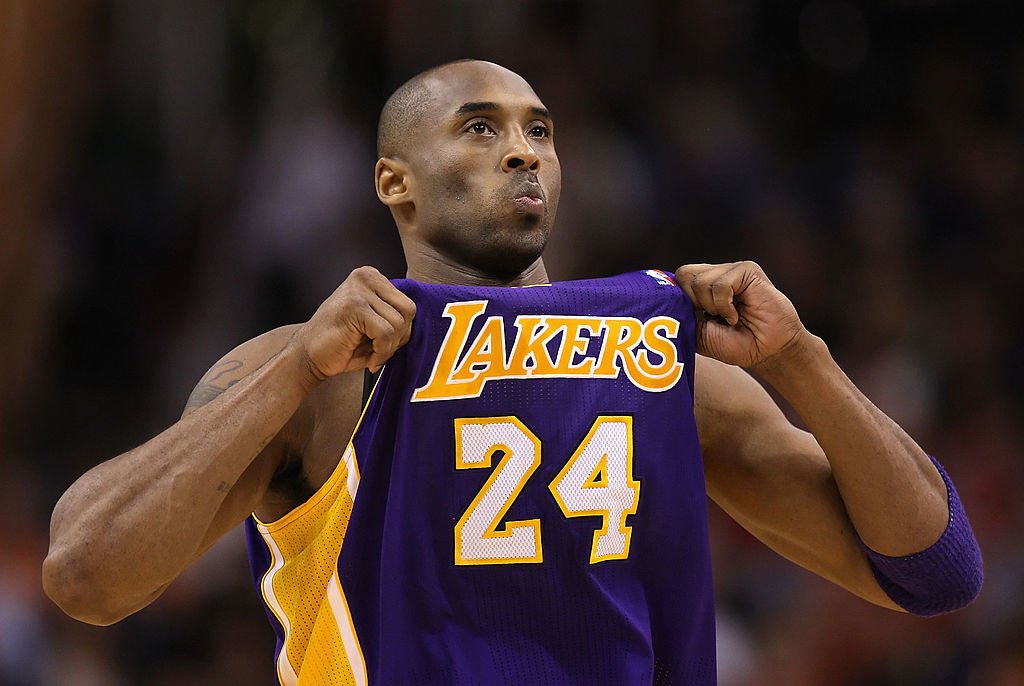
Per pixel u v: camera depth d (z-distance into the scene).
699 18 40.12
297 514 9.96
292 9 39.25
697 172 37.00
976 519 29.84
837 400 10.16
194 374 34.22
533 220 10.39
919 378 33.31
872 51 42.12
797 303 35.44
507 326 9.78
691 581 9.95
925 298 35.84
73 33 30.27
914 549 10.40
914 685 25.45
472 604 9.49
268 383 9.48
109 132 37.06
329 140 36.59
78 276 34.94
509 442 9.64
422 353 9.63
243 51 39.44
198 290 35.88
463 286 9.88
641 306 10.13
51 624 25.42
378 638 9.50
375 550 9.65
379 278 9.58
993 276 36.56
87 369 34.62
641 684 9.50
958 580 10.54
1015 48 41.28
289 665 10.10
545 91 37.09
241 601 26.27
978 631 25.59
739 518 11.53
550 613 9.55
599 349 9.91
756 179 37.59
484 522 9.55
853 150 39.31
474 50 37.94
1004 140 39.81
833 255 36.66
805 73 41.22
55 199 33.16
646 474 9.88
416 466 9.55
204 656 25.86
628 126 37.53
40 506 30.20
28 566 26.61
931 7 42.16
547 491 9.61
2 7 28.69
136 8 38.03
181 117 38.19
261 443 9.46
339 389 10.38
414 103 10.77
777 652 26.50
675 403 10.05
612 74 38.38
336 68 38.59
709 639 10.02
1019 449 31.59
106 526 9.30
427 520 9.53
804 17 42.44
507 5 38.25
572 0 38.72
